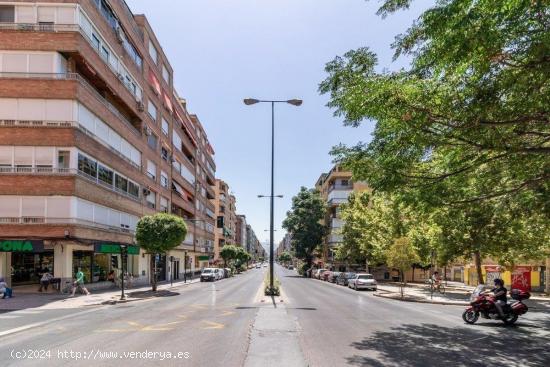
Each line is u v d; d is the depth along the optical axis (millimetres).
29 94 25500
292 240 75562
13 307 19438
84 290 25406
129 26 36031
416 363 8445
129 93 35500
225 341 10375
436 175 11078
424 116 7926
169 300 23281
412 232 33656
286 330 11680
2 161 25141
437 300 23922
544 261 31984
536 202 12656
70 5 26109
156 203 44938
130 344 9992
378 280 53281
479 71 7172
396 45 8008
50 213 25094
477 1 6102
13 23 25828
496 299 14406
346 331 12273
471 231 20406
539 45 6395
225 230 102125
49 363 8133
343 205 54250
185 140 59469
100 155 29391
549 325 14227
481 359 8930
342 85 9266
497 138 8516
